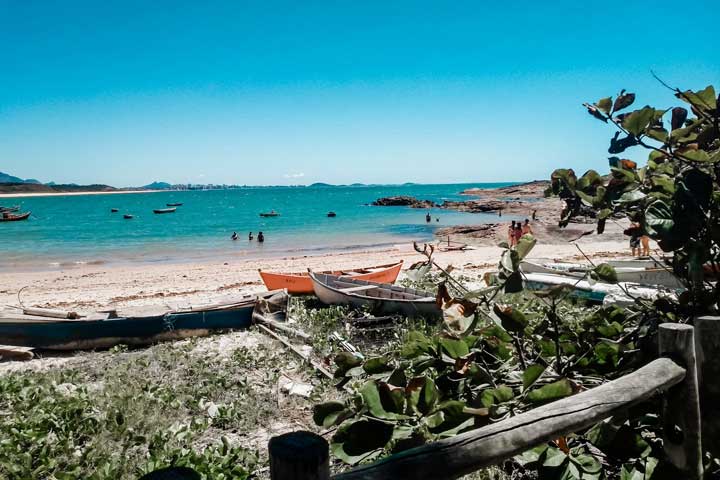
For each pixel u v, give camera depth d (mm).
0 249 33125
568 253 24406
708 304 3656
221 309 10258
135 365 8039
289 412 6105
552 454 3209
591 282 4500
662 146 3961
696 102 3580
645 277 10750
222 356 8625
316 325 10117
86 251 31906
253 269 22406
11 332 9242
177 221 58406
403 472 1700
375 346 8758
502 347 4191
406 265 22266
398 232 42406
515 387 3816
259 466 4770
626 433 3266
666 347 2676
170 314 9859
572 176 4352
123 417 5629
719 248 3645
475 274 17391
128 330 9586
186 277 20125
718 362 2568
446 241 33781
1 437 5266
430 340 4016
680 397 2648
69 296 16016
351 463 2977
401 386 3342
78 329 9391
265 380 7211
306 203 107312
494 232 35438
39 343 9289
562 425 2141
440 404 3076
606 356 3859
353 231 44031
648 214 3461
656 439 3748
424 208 81125
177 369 7836
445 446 1852
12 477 4570
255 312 10883
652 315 4000
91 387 7160
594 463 3215
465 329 3832
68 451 5020
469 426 3023
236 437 5551
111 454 4969
